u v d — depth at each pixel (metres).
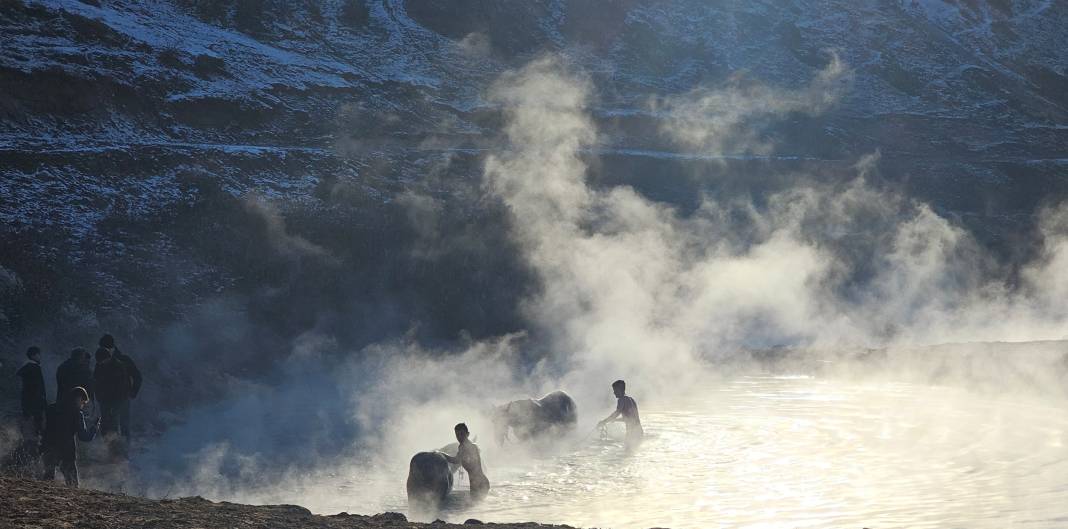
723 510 15.32
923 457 19.14
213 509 12.61
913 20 120.50
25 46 58.81
